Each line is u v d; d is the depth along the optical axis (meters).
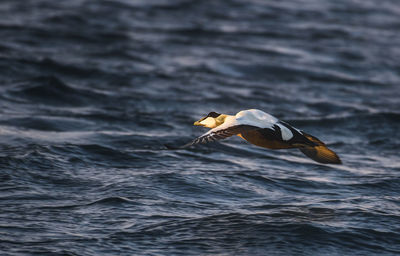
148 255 7.98
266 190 11.32
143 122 17.27
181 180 11.32
